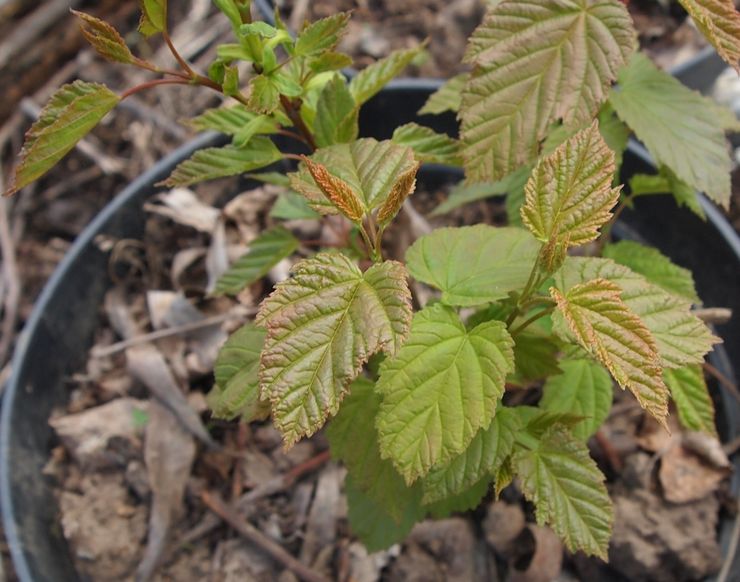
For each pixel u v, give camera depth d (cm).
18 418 46
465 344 28
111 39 29
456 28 65
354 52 65
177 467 46
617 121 40
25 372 48
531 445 31
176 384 47
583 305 26
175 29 72
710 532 40
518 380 35
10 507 43
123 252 53
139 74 69
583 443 31
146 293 53
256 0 62
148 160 64
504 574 42
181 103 67
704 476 42
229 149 34
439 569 42
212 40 71
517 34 32
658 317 29
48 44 71
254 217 54
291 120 35
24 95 70
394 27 66
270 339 25
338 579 43
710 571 40
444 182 56
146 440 46
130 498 46
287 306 25
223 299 51
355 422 34
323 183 26
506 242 31
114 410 48
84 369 51
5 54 68
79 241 52
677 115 37
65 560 44
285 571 43
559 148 28
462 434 27
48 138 29
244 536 44
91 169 65
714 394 46
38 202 64
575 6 32
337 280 26
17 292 59
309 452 46
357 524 38
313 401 24
